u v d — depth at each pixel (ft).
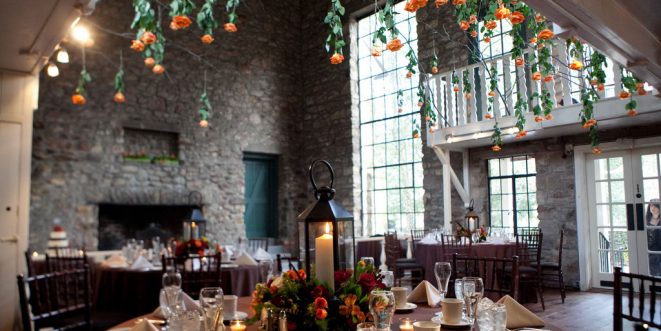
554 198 22.68
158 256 17.21
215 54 31.83
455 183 25.26
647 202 20.34
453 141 23.36
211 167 30.94
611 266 21.27
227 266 15.72
